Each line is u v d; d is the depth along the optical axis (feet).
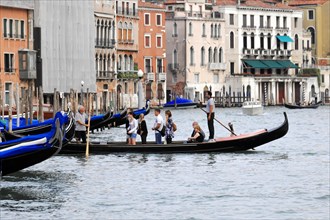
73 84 429.38
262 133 205.36
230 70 575.79
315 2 622.13
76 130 208.44
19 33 388.98
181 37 549.13
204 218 137.08
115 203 147.13
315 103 556.92
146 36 525.34
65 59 421.59
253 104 432.66
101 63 483.92
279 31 598.75
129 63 512.63
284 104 552.82
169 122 204.54
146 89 524.52
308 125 338.75
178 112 452.35
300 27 612.70
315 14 622.54
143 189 159.02
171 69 550.77
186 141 207.10
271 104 580.30
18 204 145.89
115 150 200.75
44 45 402.72
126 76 501.56
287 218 137.08
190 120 378.53
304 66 613.11
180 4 553.64
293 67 595.88
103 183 164.86
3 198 150.41
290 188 159.84
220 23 568.41
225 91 569.64
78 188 159.53
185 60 549.13
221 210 142.31
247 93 568.00
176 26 550.36
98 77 476.95
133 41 513.86
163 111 465.88
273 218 137.08
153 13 528.22
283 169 183.21
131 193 155.22
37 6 398.42
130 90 508.53
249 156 203.00
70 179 168.86
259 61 587.27
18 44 387.55
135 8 513.86
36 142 158.40
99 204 146.30
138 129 205.98
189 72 550.77
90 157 197.16
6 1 379.76
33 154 158.40
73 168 182.19
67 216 138.41
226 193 155.53
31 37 396.57
